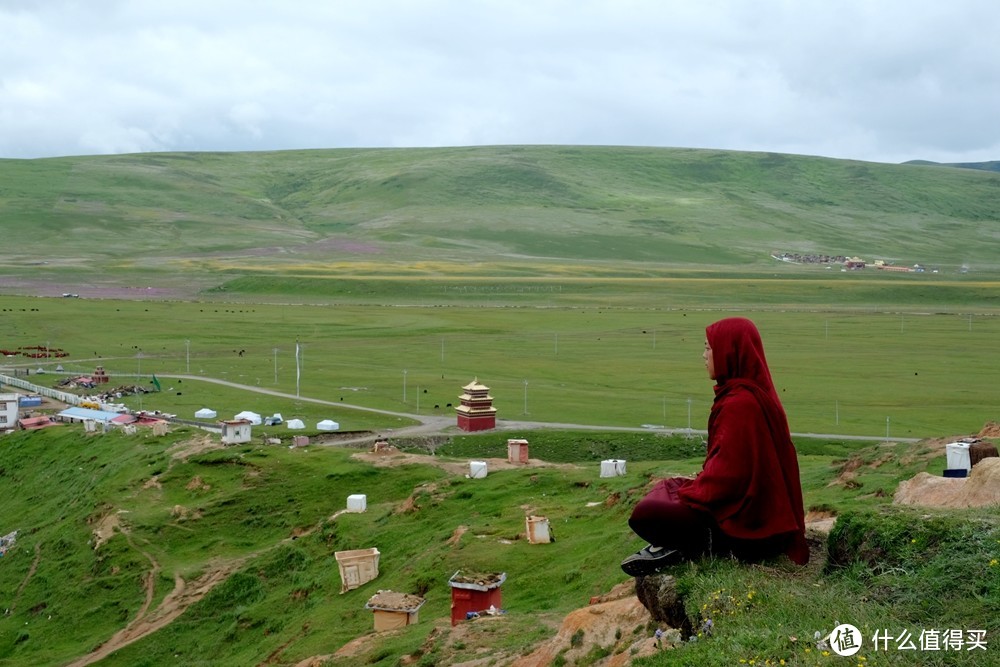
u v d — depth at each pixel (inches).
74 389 4690.0
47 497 3166.8
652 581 573.6
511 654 909.8
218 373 5265.8
